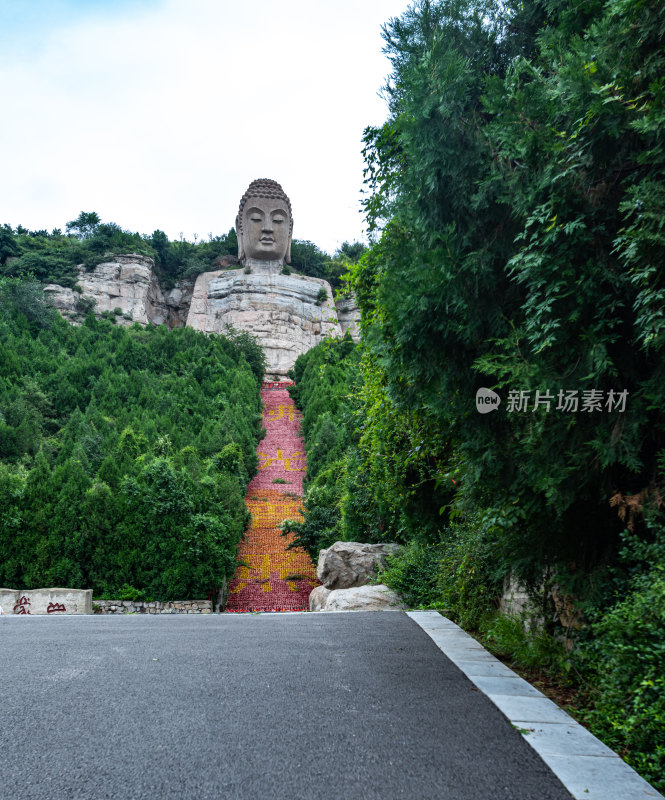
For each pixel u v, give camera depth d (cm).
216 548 1841
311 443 3469
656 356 429
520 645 593
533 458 462
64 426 3359
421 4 598
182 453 2705
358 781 295
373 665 527
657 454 433
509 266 491
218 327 5966
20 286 4794
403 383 612
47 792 277
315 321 6172
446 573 957
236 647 593
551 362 444
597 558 530
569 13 468
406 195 543
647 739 358
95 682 452
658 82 362
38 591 1606
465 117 498
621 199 419
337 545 1435
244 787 285
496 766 316
